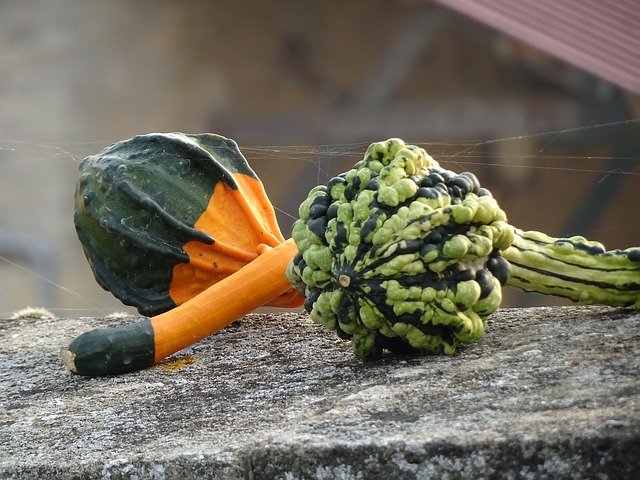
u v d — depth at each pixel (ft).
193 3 48.49
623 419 9.33
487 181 41.22
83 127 49.01
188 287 14.47
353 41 45.57
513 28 30.94
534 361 11.23
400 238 11.28
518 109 39.73
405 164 11.65
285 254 13.79
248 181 14.97
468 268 11.49
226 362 13.48
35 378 13.97
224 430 10.82
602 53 29.81
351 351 13.11
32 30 49.65
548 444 9.18
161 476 10.28
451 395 10.61
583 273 12.41
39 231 47.37
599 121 34.88
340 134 44.98
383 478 9.59
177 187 14.39
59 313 46.32
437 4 34.09
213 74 48.49
